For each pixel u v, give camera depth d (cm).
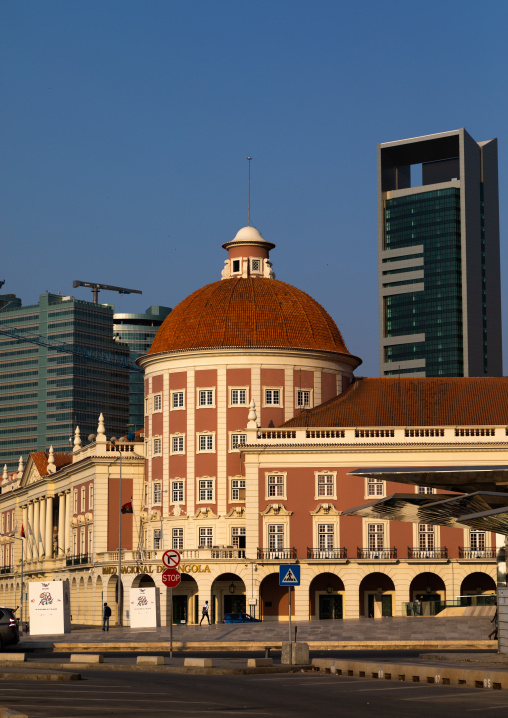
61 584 6844
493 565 9050
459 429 9094
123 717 2370
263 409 9894
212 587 9406
